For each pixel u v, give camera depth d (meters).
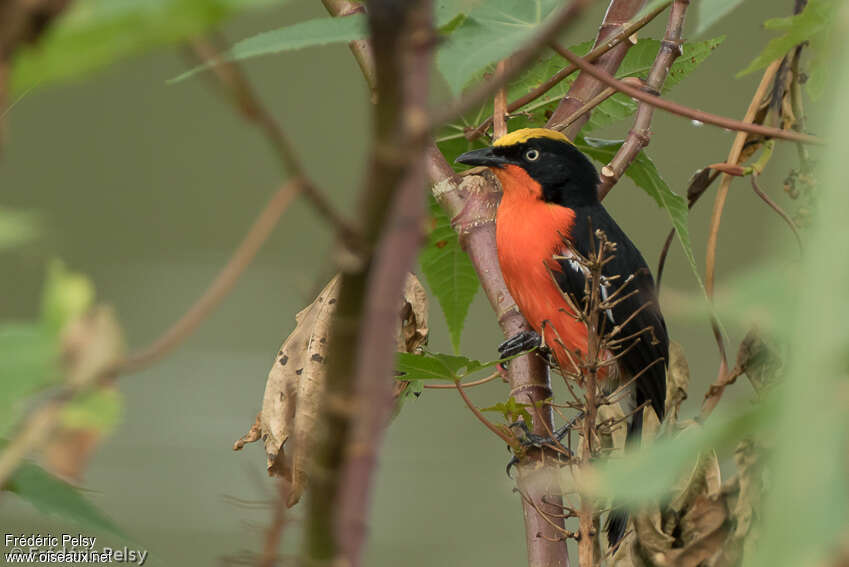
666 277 17.58
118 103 21.38
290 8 12.23
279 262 18.98
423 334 6.83
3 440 2.09
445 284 8.18
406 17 1.50
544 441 5.70
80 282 1.79
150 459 14.09
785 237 1.26
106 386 1.79
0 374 1.64
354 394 1.68
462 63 3.05
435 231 8.03
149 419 15.34
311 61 22.38
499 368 7.04
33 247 1.59
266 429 6.15
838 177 1.09
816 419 1.05
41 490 2.98
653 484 1.43
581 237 9.83
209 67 1.65
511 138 10.06
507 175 10.11
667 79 7.70
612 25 7.49
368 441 1.70
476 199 7.50
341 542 1.70
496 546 13.12
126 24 1.40
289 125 22.30
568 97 7.50
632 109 7.79
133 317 18.03
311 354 6.12
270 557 2.15
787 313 1.12
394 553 12.77
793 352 1.08
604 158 8.20
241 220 21.39
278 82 22.34
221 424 15.34
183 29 1.42
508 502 13.66
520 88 8.05
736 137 7.27
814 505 1.03
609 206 18.84
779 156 7.19
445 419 15.92
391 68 1.53
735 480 6.18
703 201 17.88
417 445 15.15
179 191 21.17
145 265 20.05
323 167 22.05
